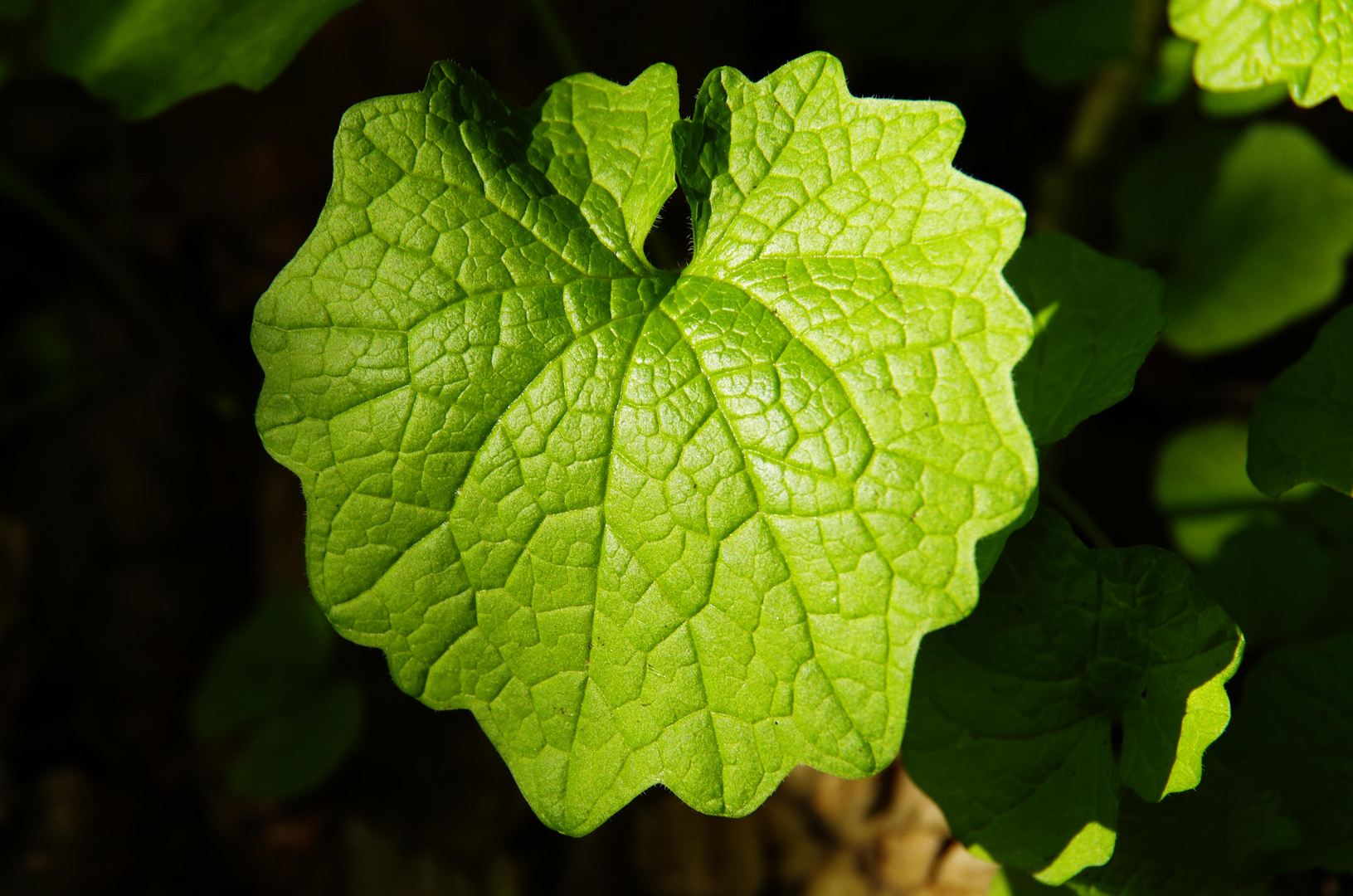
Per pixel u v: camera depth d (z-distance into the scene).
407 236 0.20
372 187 0.20
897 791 0.27
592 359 0.20
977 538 0.19
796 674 0.20
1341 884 0.23
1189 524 0.27
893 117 0.20
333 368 0.20
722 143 0.21
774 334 0.20
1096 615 0.21
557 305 0.20
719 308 0.20
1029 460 0.19
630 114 0.21
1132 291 0.22
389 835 0.29
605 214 0.21
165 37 0.24
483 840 0.29
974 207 0.20
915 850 0.26
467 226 0.20
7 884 0.29
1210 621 0.20
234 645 0.29
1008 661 0.21
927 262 0.20
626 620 0.20
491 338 0.20
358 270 0.20
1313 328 0.29
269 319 0.20
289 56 0.23
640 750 0.20
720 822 0.28
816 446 0.20
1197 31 0.21
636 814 0.29
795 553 0.20
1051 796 0.21
